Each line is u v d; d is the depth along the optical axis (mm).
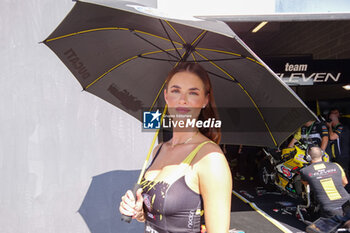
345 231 3350
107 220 2285
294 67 4688
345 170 6184
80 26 1264
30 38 2232
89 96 2271
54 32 1238
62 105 2252
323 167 3674
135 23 1262
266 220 4445
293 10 2348
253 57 945
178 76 1238
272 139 1321
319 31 6152
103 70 1545
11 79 2223
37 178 2229
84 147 2270
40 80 2240
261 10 2330
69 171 2254
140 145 2316
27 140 2227
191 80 1223
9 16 2223
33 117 2230
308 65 4668
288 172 5055
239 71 1222
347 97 6207
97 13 1170
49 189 2236
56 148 2246
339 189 3543
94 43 1415
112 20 1258
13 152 2221
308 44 6641
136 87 1643
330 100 6652
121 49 1487
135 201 1201
